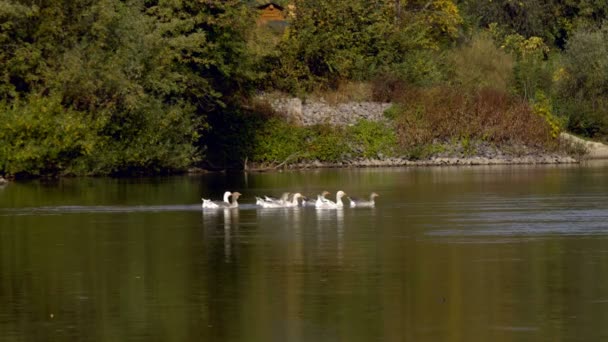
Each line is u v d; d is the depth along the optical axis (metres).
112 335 44.03
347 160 140.38
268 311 47.28
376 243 64.62
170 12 128.88
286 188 103.19
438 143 144.75
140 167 123.25
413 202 88.19
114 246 64.38
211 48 132.25
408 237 67.06
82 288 52.25
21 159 112.00
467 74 166.50
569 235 67.50
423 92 149.75
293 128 139.62
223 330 44.47
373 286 51.94
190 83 128.75
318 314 46.69
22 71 116.44
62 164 117.12
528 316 46.09
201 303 48.88
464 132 145.62
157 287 52.22
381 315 46.44
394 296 49.78
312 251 61.84
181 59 127.00
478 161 143.00
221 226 73.25
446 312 46.84
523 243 64.38
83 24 120.50
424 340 42.75
